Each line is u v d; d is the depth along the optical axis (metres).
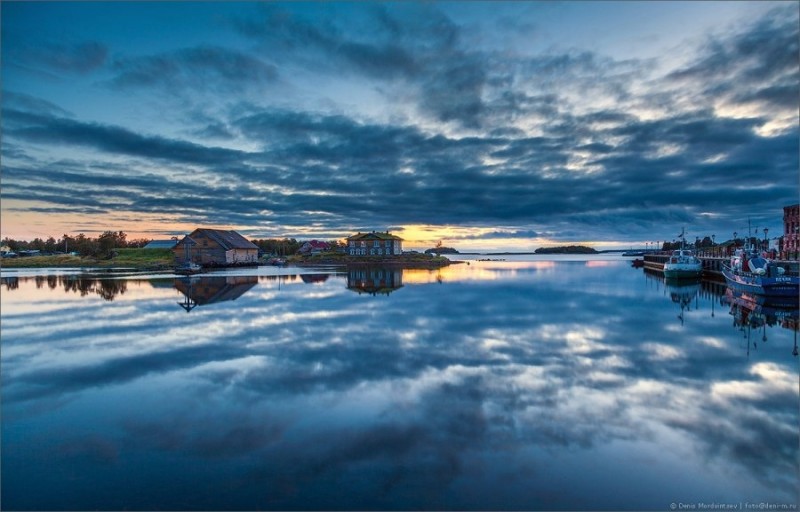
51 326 24.94
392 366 16.44
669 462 9.42
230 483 8.60
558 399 12.98
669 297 39.78
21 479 8.78
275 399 13.00
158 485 8.55
